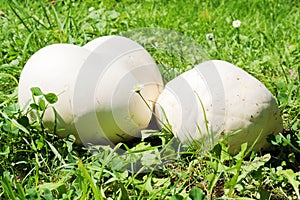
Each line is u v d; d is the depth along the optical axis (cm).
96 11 258
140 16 264
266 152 175
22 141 175
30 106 169
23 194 153
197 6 284
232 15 269
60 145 173
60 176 165
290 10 285
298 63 223
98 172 162
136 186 159
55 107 170
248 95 172
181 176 164
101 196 153
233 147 171
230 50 233
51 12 262
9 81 203
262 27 258
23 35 229
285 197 163
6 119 172
